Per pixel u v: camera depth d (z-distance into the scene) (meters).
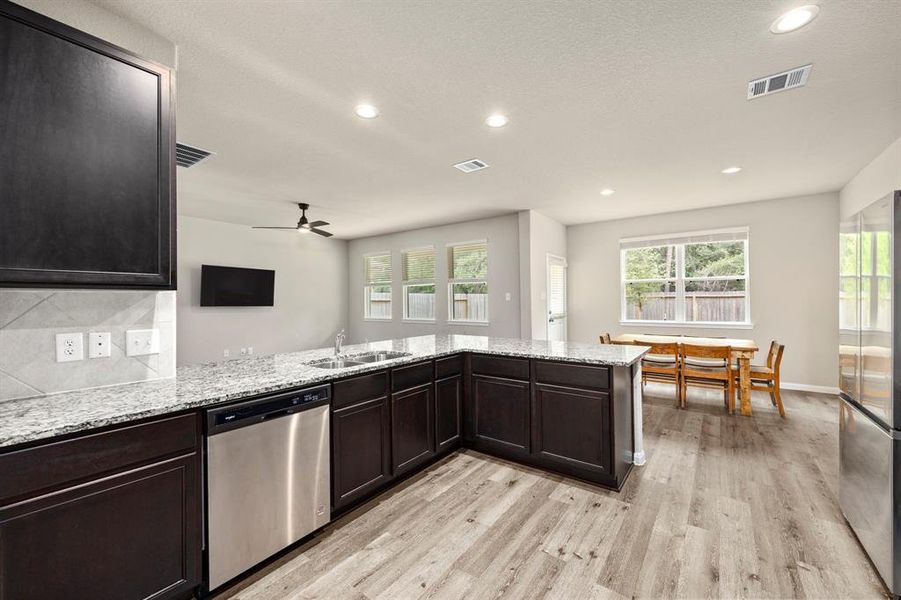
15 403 1.57
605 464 2.61
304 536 2.04
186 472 1.61
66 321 1.73
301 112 2.72
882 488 1.72
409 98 2.54
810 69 2.22
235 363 2.60
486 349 3.20
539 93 2.48
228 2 1.69
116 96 1.61
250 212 5.83
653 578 1.79
